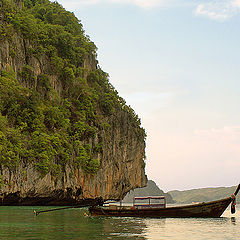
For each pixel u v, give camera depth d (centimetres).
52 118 8881
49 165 8038
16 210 6128
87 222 4119
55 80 10300
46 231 3275
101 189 10181
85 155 9488
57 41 10762
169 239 3006
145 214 4706
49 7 12800
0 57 8575
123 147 11631
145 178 13275
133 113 12888
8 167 7206
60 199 8725
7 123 7844
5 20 9256
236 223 4309
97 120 10650
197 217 4712
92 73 11794
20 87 8581
